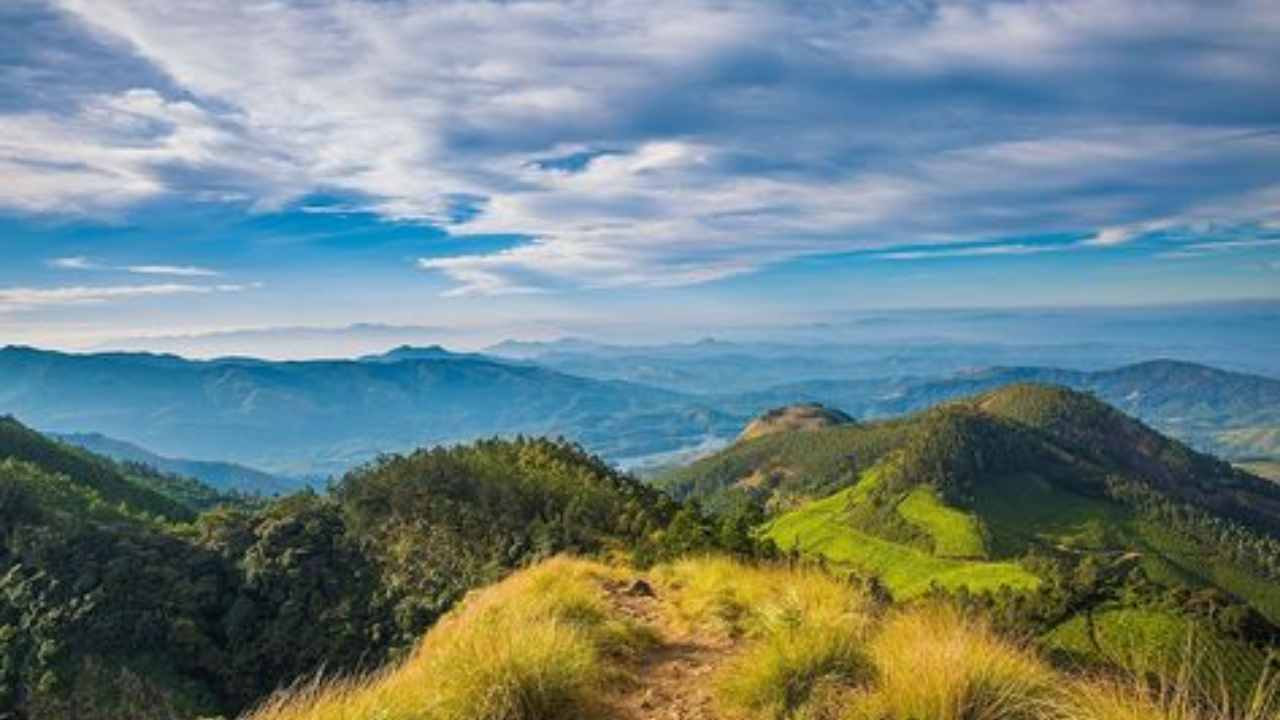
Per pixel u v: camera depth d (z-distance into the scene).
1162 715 6.32
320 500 103.81
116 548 91.06
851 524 186.25
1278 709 6.00
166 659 80.81
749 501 45.12
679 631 13.40
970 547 159.25
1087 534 179.62
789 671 9.04
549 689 9.12
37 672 78.75
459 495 93.25
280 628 81.50
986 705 7.50
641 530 61.84
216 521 104.19
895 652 8.75
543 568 19.16
